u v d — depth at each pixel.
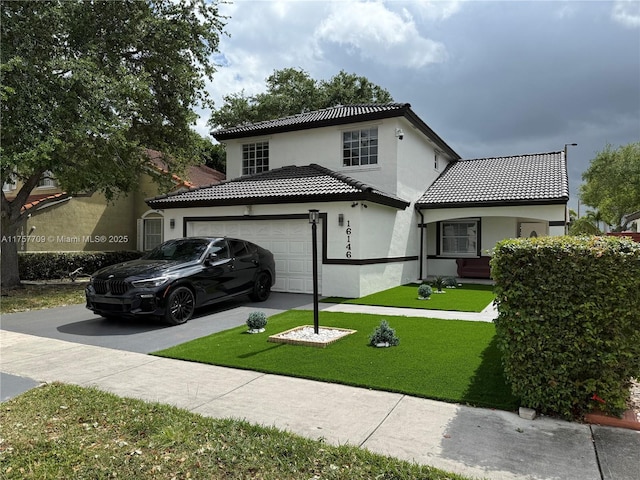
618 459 3.24
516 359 4.13
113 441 3.61
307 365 5.63
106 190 16.16
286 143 16.25
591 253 3.87
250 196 12.55
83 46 13.01
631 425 3.79
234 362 5.83
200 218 13.79
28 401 4.50
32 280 16.78
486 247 16.98
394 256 14.18
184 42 14.77
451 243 17.66
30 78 11.40
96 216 19.75
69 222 18.77
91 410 4.23
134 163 15.92
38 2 12.06
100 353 6.48
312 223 7.29
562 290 3.94
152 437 3.64
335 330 7.54
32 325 8.62
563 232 13.96
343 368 5.47
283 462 3.21
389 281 13.74
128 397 4.61
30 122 11.24
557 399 3.98
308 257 12.29
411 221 15.73
